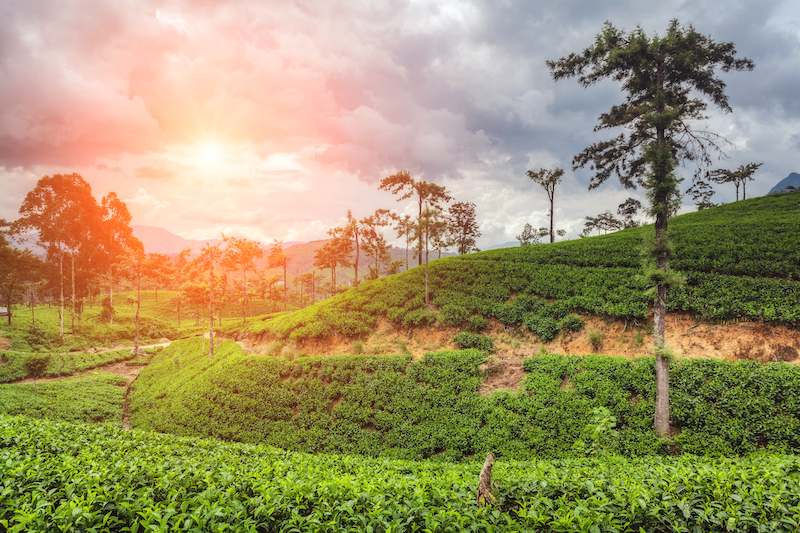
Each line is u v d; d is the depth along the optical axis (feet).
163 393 126.00
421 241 122.62
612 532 20.68
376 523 22.07
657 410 59.26
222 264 167.63
